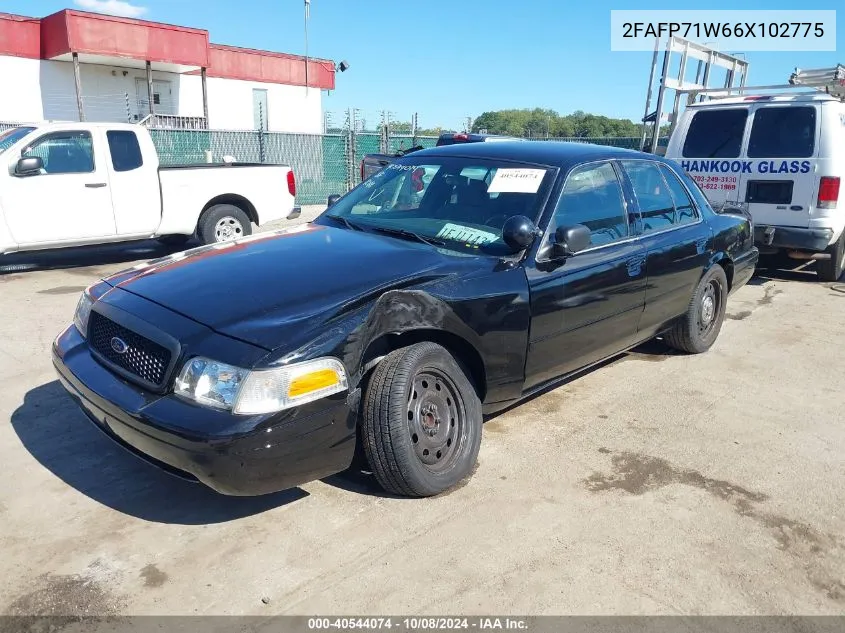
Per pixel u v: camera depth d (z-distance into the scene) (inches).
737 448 159.6
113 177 344.2
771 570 115.3
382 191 179.2
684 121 345.7
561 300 153.0
